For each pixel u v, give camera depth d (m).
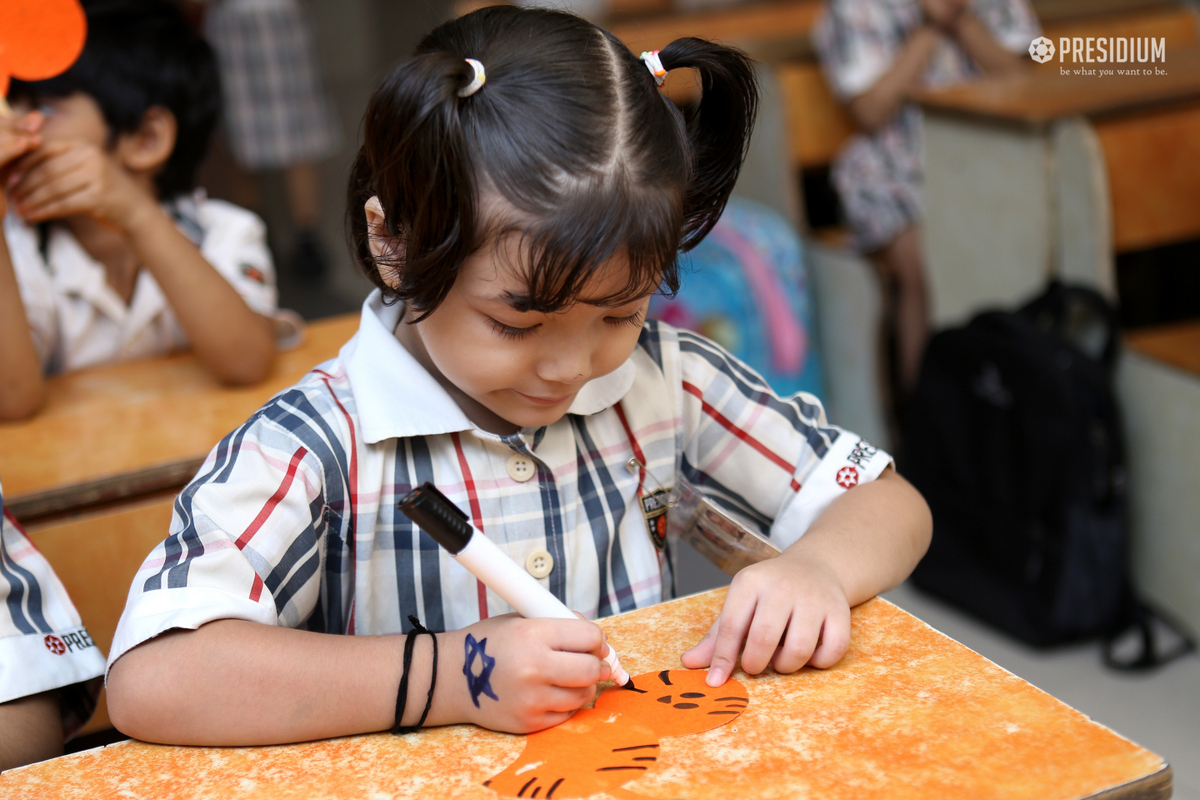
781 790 0.54
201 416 1.21
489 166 0.60
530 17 0.67
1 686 0.71
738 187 2.77
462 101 0.61
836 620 0.67
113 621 1.07
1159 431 1.89
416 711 0.62
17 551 0.78
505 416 0.70
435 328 0.66
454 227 0.61
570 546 0.80
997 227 2.17
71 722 0.78
